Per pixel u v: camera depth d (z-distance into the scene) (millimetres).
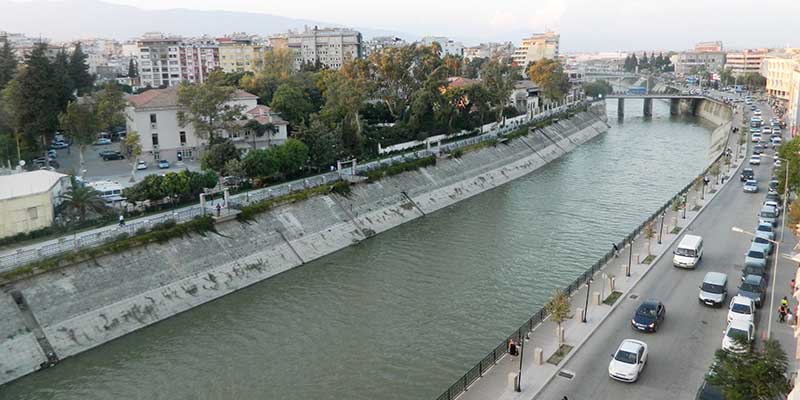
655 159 136500
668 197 99750
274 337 52562
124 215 67625
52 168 92812
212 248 64438
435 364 47250
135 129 99375
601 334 45312
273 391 44125
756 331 44625
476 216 90688
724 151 118938
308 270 68688
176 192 71875
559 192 105750
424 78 135000
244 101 113000
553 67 184625
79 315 51781
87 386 45219
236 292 62500
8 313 48469
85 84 150000
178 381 45781
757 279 51625
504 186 112312
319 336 52531
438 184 100625
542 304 57656
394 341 51250
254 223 70312
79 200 63625
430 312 56719
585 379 38844
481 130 137750
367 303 59094
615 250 63156
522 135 138250
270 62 164000
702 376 38906
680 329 45969
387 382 44844
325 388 44281
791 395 24891
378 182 90750
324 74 147875
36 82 96500
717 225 74375
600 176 118875
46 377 46375
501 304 57969
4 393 44219
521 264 68750
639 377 38969
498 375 39625
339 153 95750
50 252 53594
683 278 56719
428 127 127188
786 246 64688
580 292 53562
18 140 95312
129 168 97000
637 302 51312
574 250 73312
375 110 135500
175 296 58281
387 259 71875
